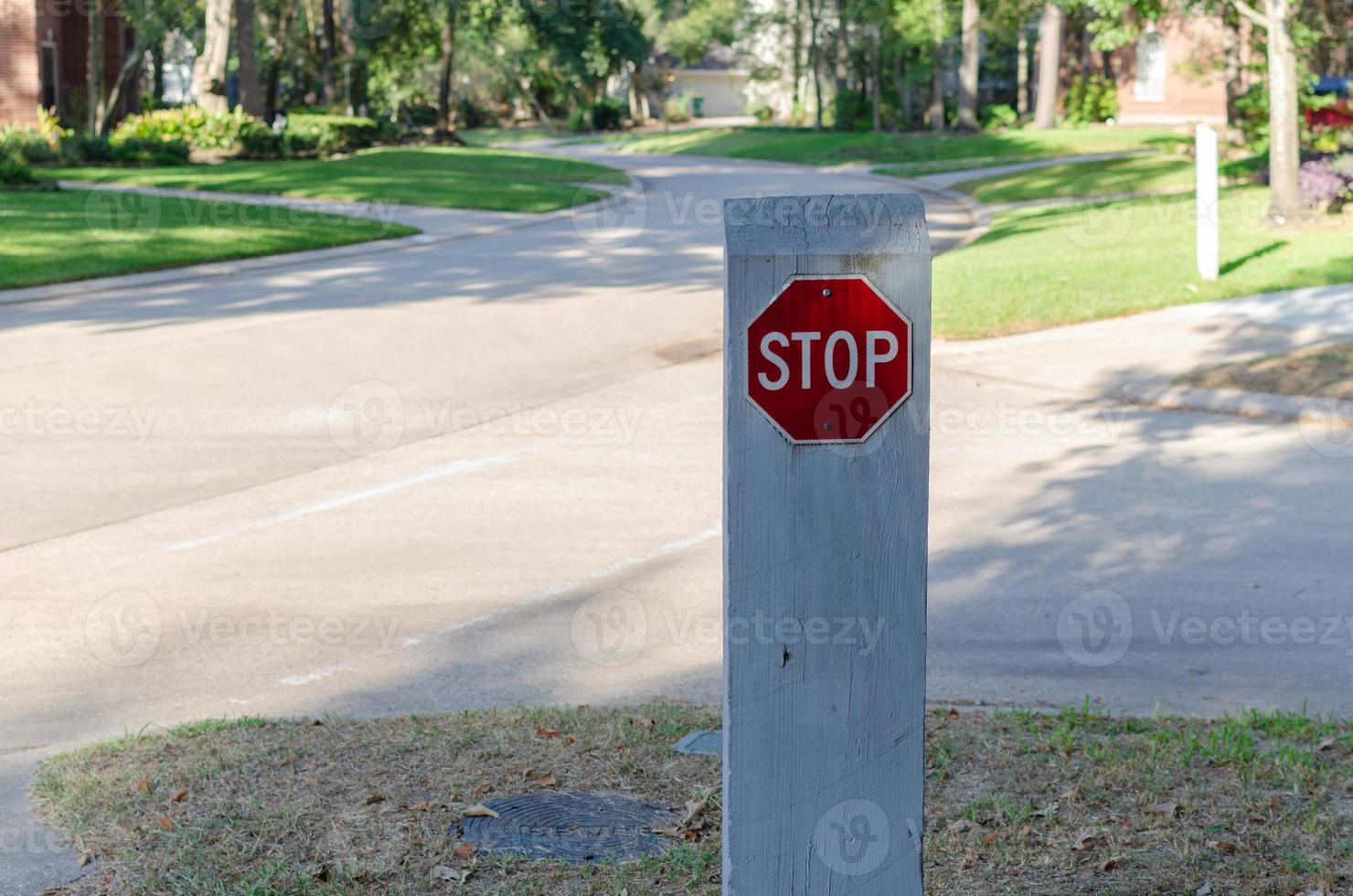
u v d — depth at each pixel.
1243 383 12.02
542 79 83.50
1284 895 3.79
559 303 17.17
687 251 22.55
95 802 4.40
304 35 64.88
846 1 60.00
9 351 13.80
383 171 38.38
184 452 10.38
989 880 3.90
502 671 6.11
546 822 4.26
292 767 4.71
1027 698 5.79
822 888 2.62
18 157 36.97
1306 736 5.11
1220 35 40.88
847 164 45.34
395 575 7.56
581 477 9.71
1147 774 4.65
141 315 16.03
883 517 2.54
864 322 2.49
